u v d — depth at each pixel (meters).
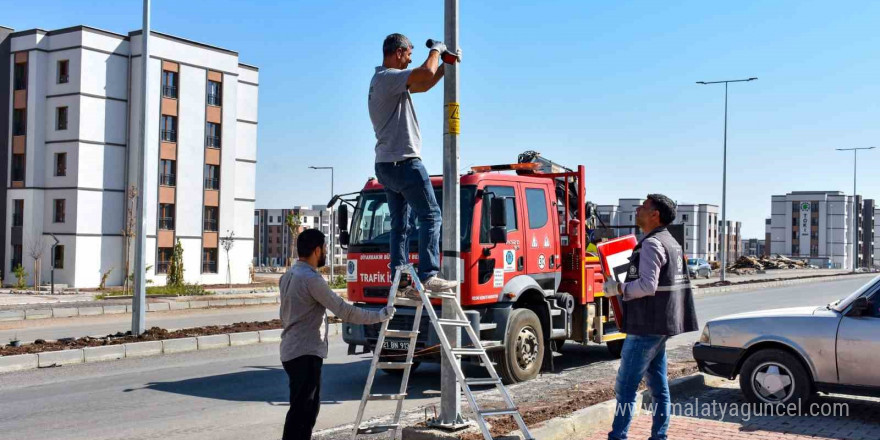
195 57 51.50
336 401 9.28
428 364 12.66
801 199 145.62
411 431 6.31
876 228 162.00
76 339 14.21
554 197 11.36
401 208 6.50
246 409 8.72
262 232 173.00
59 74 47.81
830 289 40.34
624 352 6.02
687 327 6.02
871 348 7.48
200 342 14.57
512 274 10.30
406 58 6.20
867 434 7.04
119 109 48.84
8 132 49.19
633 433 7.06
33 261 47.91
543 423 6.88
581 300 11.40
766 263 80.62
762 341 8.11
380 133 6.02
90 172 47.44
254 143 57.84
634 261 5.94
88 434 7.42
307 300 5.43
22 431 7.54
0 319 20.53
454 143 6.46
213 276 53.09
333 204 10.77
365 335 10.26
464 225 9.73
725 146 42.84
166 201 49.78
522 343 10.16
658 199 6.06
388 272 10.02
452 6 6.42
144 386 10.25
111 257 48.56
